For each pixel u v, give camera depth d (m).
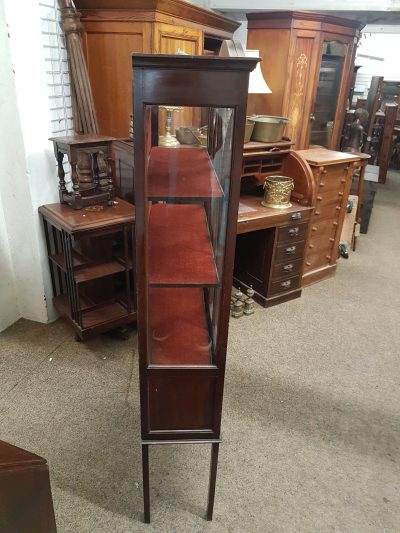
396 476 1.57
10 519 0.74
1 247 2.18
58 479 1.50
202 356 1.17
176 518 1.39
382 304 2.81
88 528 1.35
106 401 1.85
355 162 2.88
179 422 1.23
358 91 6.38
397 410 1.89
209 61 0.82
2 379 1.95
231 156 0.92
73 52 2.10
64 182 2.08
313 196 2.62
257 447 1.66
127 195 2.23
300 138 3.07
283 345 2.32
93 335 2.06
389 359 2.24
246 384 2.00
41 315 2.35
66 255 1.95
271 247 2.57
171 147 1.40
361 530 1.37
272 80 2.90
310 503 1.45
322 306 2.75
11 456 0.75
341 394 1.97
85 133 2.23
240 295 2.60
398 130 6.73
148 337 1.14
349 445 1.70
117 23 2.08
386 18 4.28
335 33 2.92
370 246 3.81
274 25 2.77
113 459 1.58
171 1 2.05
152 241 1.22
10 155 2.00
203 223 1.34
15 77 1.83
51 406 1.81
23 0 1.79
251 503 1.44
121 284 2.40
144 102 0.85
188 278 1.05
